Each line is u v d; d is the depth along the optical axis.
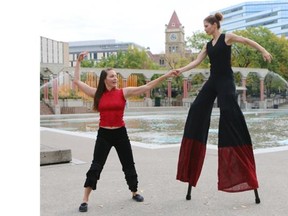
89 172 4.93
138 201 5.28
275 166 7.81
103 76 5.01
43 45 58.25
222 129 5.18
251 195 5.56
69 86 40.59
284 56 55.72
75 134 15.21
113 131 5.09
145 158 8.97
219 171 5.20
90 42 151.25
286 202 5.17
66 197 5.52
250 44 5.00
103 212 4.79
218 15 5.23
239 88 47.44
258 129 18.52
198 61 5.40
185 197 5.49
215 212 4.77
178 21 111.19
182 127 20.50
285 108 49.81
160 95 57.75
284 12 126.56
